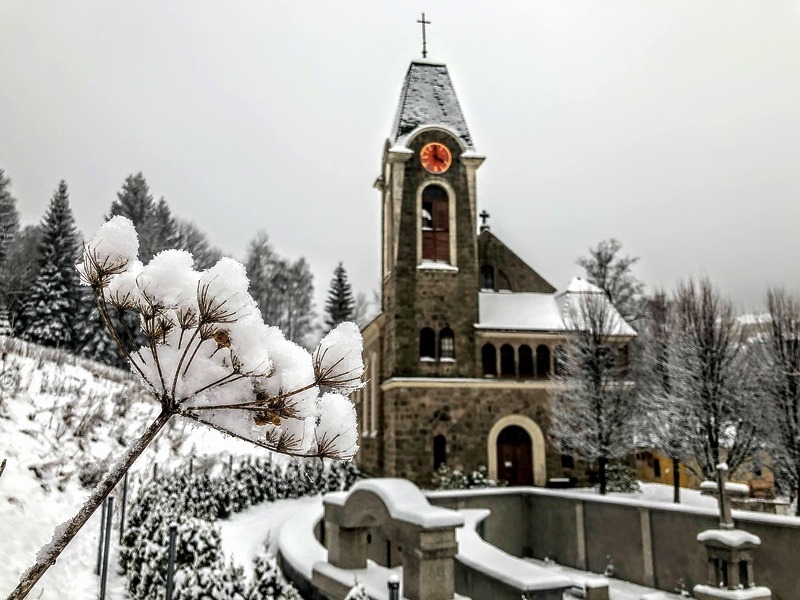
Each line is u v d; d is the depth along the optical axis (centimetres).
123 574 941
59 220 4522
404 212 2950
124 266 292
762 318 2733
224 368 289
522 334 2919
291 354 300
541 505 2164
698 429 2378
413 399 2752
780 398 2384
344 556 1143
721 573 1283
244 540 1588
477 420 2794
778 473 2577
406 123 3073
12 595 251
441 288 2911
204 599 791
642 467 3897
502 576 1055
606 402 2652
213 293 270
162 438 1842
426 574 912
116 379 2312
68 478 1108
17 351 1888
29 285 4434
